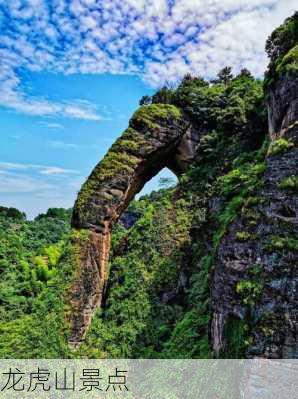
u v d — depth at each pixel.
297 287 14.87
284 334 14.61
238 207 20.50
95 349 27.83
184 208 33.91
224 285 18.30
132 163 33.81
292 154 17.09
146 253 32.69
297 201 16.17
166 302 29.27
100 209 32.12
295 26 22.16
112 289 31.98
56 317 28.59
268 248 16.33
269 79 22.61
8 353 25.80
